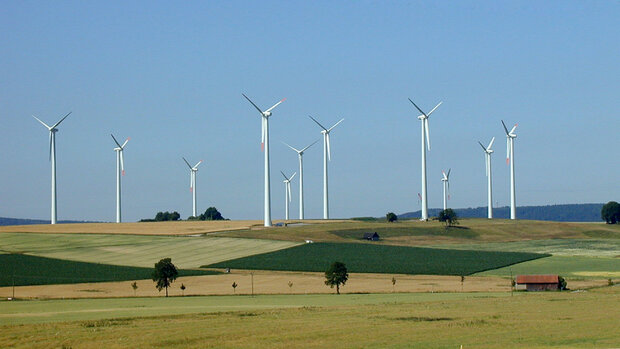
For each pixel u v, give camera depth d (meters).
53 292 121.12
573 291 117.81
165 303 100.88
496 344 60.47
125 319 77.19
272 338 63.19
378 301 100.06
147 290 124.50
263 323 72.50
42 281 138.12
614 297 100.50
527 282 121.56
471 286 127.19
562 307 86.31
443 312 81.50
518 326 69.88
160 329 68.50
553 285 120.31
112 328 69.62
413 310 83.88
